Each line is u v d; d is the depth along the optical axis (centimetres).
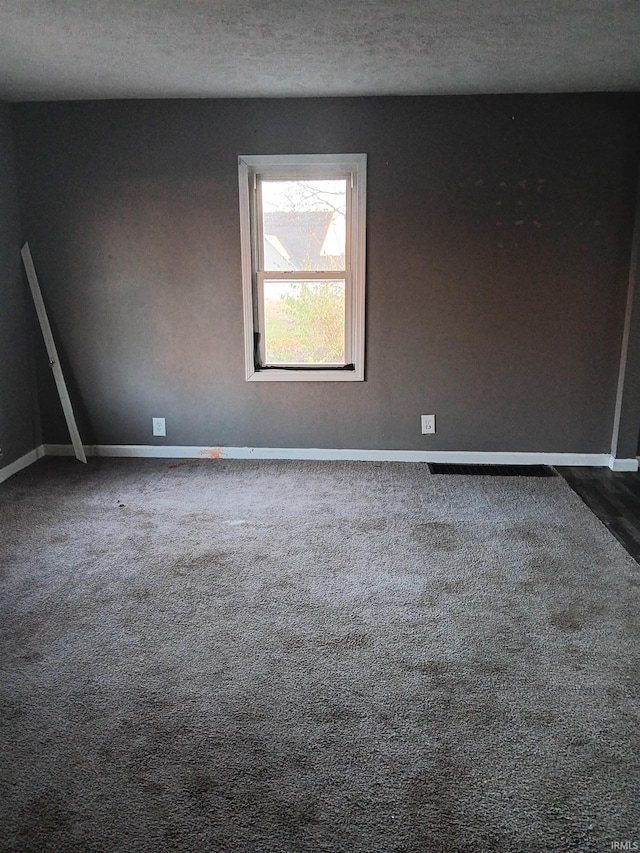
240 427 441
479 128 388
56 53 306
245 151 399
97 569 286
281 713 195
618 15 256
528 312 409
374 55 308
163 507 358
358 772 172
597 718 193
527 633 237
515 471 418
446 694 204
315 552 303
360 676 213
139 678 212
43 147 407
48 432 449
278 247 417
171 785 168
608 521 339
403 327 416
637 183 385
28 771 172
